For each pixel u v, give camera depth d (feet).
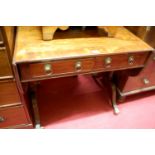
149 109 4.91
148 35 3.38
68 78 5.78
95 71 2.98
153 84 4.94
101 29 3.37
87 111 4.67
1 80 2.59
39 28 3.25
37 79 2.66
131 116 4.65
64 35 3.11
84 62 2.74
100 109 4.76
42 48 2.65
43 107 4.68
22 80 2.58
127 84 4.42
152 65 4.20
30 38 2.89
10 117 3.30
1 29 2.05
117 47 2.96
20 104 3.13
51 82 5.56
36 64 2.46
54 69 2.63
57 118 4.40
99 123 4.37
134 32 3.66
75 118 4.45
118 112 4.65
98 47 2.87
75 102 4.91
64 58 2.53
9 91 2.81
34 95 4.17
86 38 3.11
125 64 3.16
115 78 4.82
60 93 5.18
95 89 5.41
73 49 2.73
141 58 3.22
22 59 2.34
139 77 4.41
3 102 2.95
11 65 2.45
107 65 2.98
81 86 5.51
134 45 3.12
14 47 2.70
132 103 5.05
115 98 4.75
